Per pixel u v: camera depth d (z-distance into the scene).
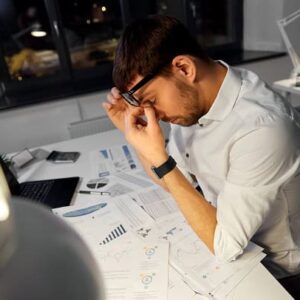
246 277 0.77
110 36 2.88
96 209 1.10
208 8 3.05
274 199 0.79
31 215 0.27
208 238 0.82
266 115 0.78
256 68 3.02
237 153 0.79
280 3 2.88
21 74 2.75
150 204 1.09
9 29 2.59
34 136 2.62
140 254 0.87
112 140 1.75
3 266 0.22
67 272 0.24
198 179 1.07
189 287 0.76
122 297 0.75
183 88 0.79
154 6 2.91
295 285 0.91
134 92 0.79
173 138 1.14
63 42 2.74
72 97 2.59
